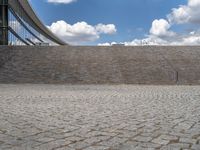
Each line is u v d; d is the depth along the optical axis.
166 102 10.95
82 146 4.73
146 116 7.68
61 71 24.81
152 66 26.38
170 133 5.65
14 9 42.97
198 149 4.57
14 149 4.55
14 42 43.84
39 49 30.02
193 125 6.45
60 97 12.59
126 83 23.14
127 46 31.80
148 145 4.79
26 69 25.17
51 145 4.79
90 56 28.58
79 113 8.11
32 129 6.00
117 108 9.20
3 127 6.21
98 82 23.22
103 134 5.57
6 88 18.11
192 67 26.25
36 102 10.73
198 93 15.08
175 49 30.89
